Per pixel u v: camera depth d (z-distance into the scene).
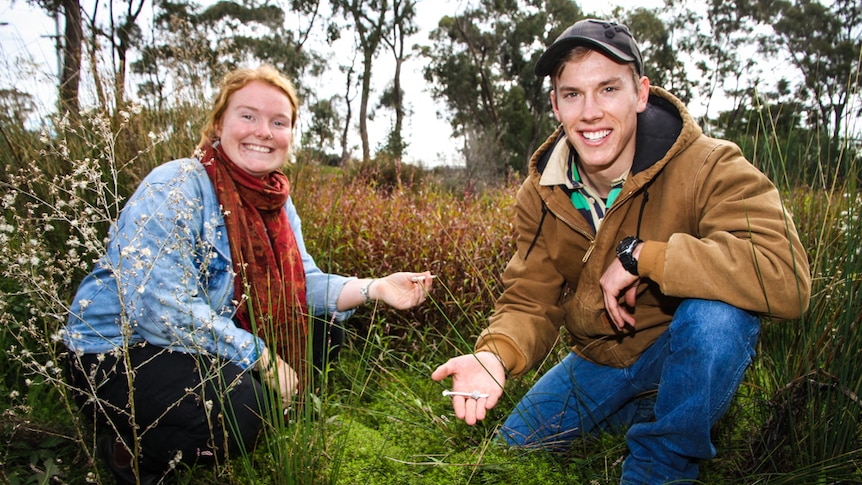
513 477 1.97
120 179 2.94
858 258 1.86
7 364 2.30
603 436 2.22
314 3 28.81
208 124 2.20
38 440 1.95
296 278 2.34
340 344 2.64
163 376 1.82
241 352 1.91
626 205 1.94
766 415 2.02
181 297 1.83
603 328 2.10
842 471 1.72
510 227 4.16
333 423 2.26
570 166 2.08
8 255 1.72
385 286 2.44
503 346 2.06
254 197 2.17
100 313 1.83
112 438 1.88
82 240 2.65
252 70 2.15
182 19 3.89
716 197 1.80
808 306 1.83
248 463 1.78
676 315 1.73
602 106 1.83
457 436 2.27
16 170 2.73
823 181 2.34
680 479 1.76
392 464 2.07
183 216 1.79
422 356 2.93
